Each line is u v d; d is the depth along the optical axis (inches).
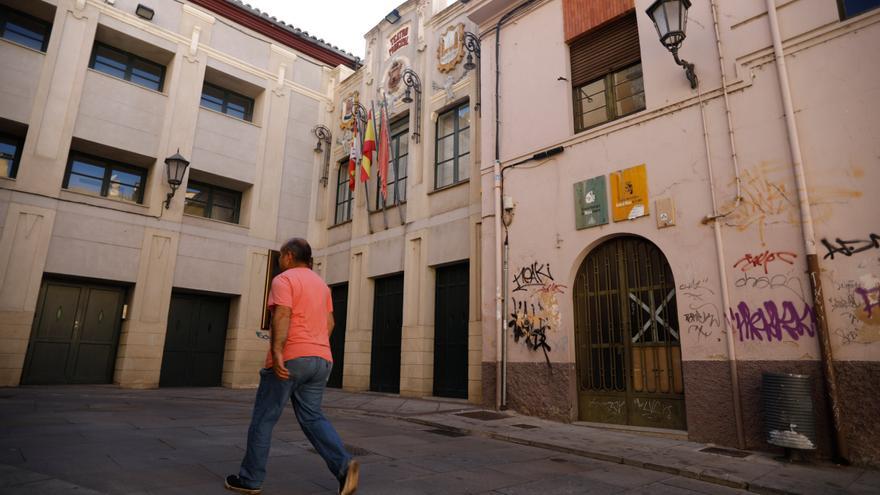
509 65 389.7
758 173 248.2
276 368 133.5
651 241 284.4
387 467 186.1
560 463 208.7
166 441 213.6
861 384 207.0
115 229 496.7
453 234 443.8
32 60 466.3
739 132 257.9
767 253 240.1
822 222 226.4
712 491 175.2
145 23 534.0
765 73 253.8
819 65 237.8
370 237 535.2
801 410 209.3
